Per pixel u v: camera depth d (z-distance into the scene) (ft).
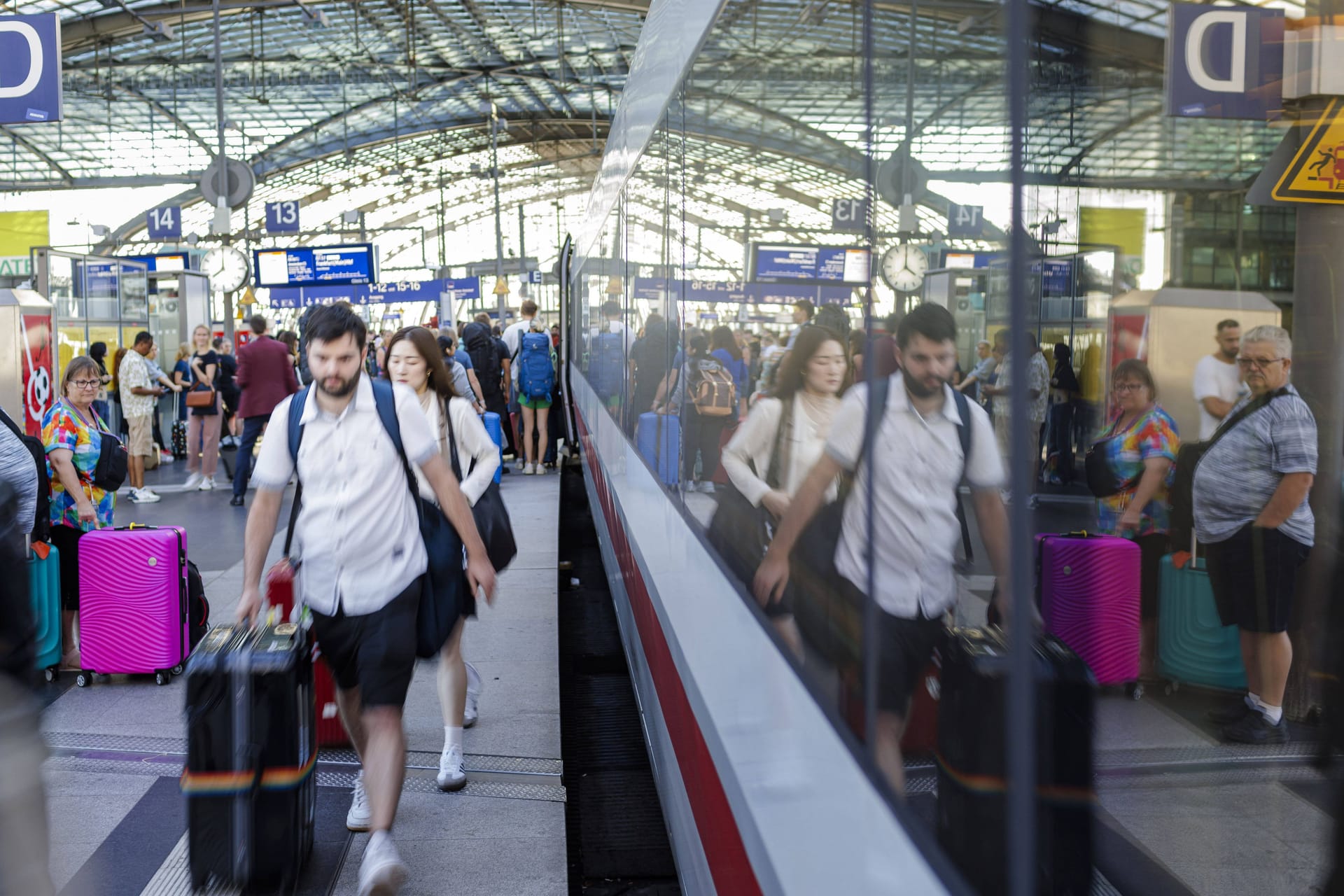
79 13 101.45
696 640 9.01
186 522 34.58
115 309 58.49
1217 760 3.96
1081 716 3.73
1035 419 3.64
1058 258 3.79
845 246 5.19
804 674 5.62
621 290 19.20
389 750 10.74
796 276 5.98
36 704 7.50
